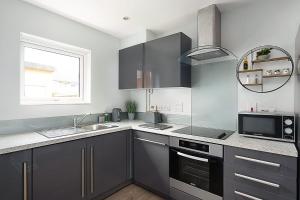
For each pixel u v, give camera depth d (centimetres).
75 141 173
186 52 208
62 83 239
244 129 167
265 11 183
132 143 238
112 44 286
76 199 174
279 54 174
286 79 172
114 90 289
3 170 128
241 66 198
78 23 238
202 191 170
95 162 192
